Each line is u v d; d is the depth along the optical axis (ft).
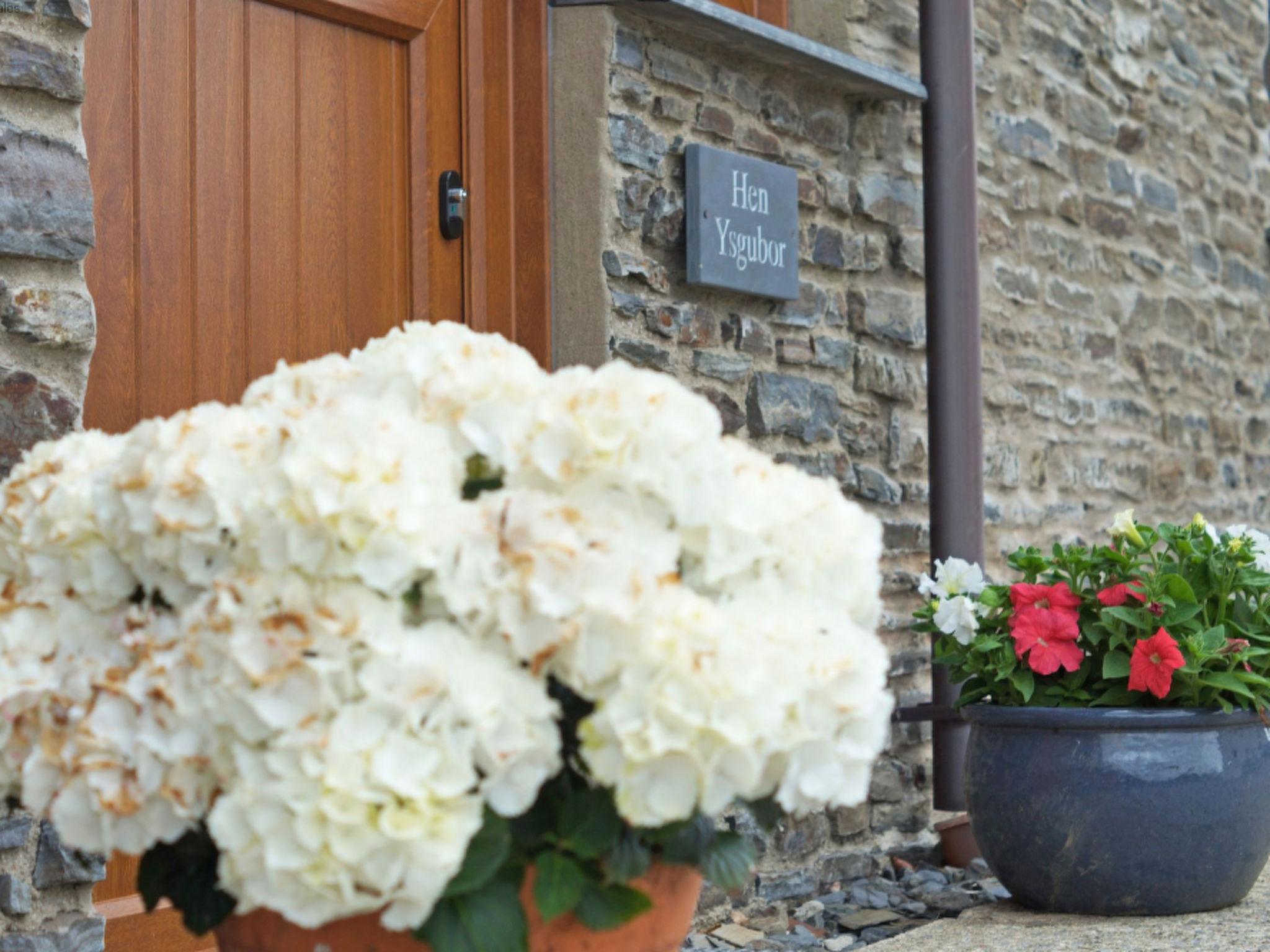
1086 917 9.52
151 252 8.30
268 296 8.93
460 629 3.94
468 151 10.20
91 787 3.90
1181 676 9.43
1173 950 8.45
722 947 10.02
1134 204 16.46
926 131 12.32
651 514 4.15
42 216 6.43
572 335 10.23
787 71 11.68
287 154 9.09
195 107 8.59
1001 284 13.98
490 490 4.34
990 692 10.03
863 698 4.17
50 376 6.49
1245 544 9.81
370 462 3.78
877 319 12.44
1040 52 14.89
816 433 11.74
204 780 3.92
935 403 12.14
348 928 4.17
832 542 4.45
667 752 3.85
